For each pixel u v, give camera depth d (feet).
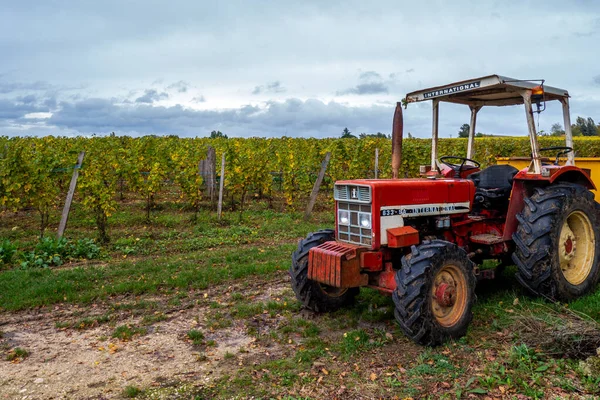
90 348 15.37
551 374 12.57
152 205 45.03
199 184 39.81
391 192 15.80
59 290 21.11
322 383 12.62
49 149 41.01
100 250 29.30
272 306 18.66
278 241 32.04
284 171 48.98
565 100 19.85
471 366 13.29
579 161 23.97
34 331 16.92
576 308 16.85
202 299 20.17
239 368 13.67
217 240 31.83
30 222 37.22
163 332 16.65
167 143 60.64
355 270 15.74
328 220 40.04
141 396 12.14
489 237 18.33
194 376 13.24
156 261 26.27
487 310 17.35
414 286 14.26
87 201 31.60
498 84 16.78
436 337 14.46
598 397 11.37
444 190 17.12
